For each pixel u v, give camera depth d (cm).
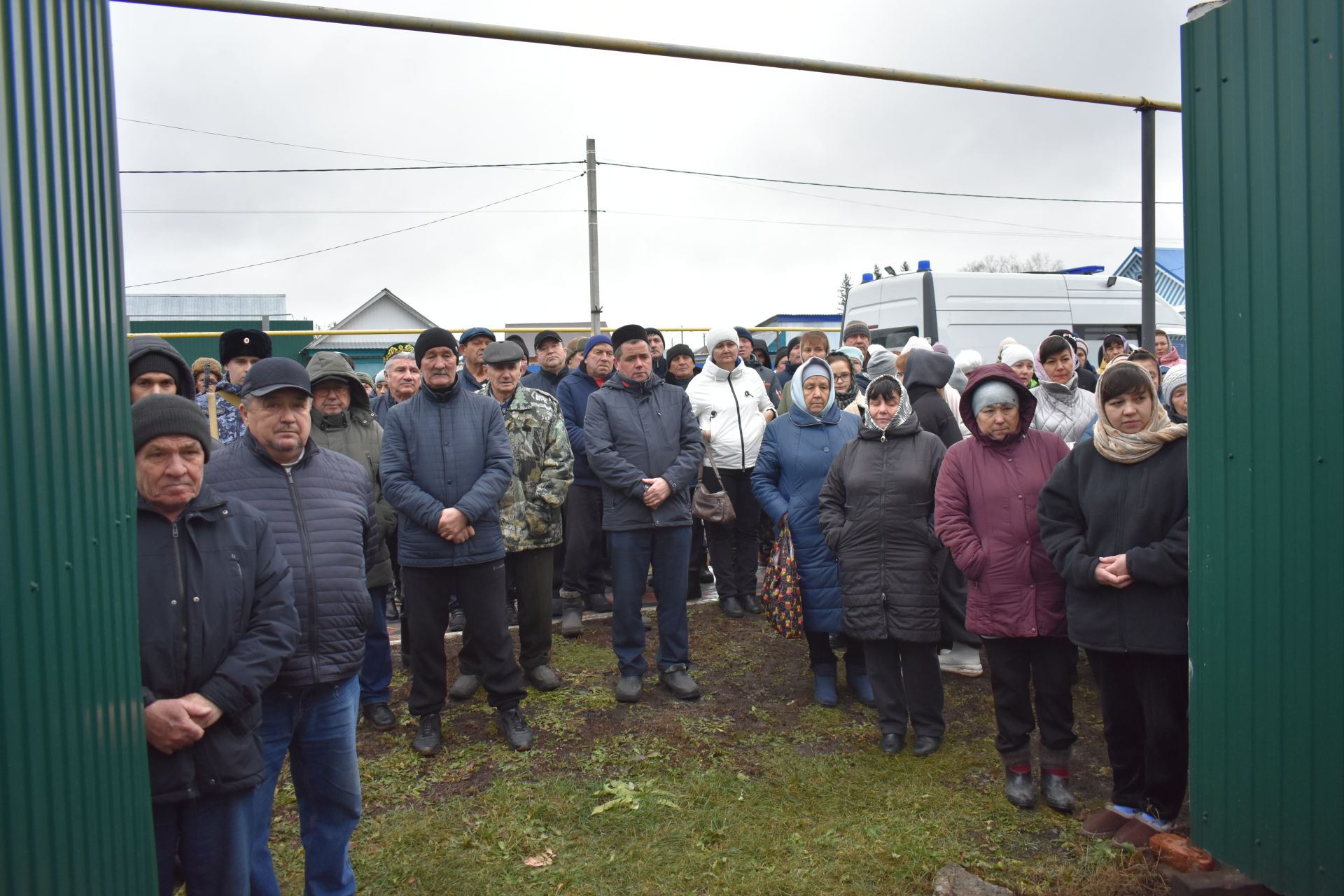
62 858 147
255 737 242
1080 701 483
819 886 311
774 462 485
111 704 174
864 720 459
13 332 133
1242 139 239
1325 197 215
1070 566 326
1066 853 329
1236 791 248
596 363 615
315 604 286
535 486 491
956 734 439
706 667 534
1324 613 219
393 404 613
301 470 304
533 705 472
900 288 1119
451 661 547
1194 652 263
